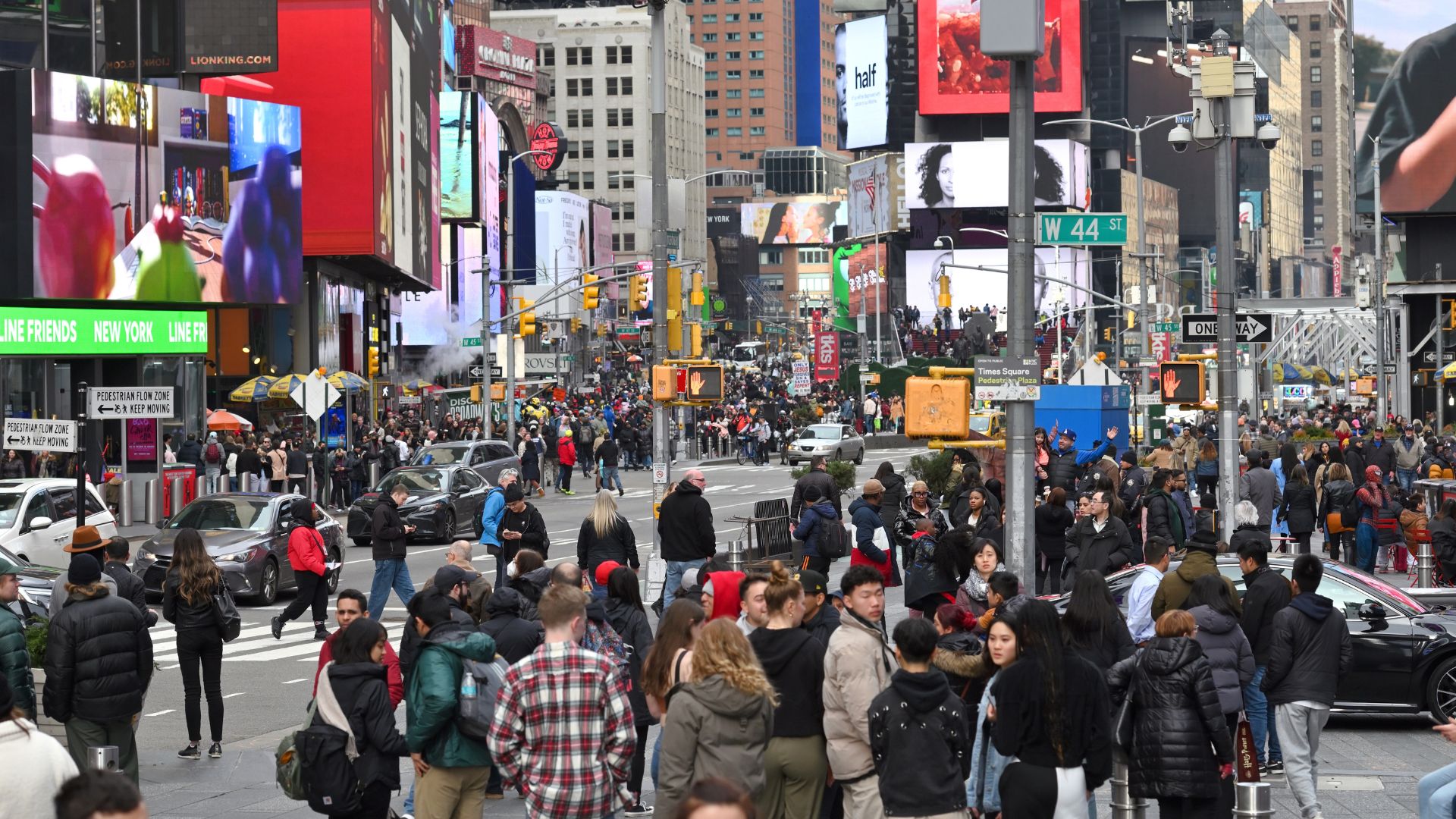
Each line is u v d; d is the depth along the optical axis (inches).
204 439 2192.4
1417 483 1368.1
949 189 7313.0
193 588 673.0
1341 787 602.2
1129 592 698.8
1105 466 1151.0
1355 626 725.3
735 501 2193.7
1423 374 3508.9
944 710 403.2
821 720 431.5
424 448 1990.7
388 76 3189.0
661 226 1176.8
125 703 545.6
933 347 7032.5
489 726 439.5
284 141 2518.5
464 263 4744.1
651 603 1117.1
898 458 3294.8
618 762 398.0
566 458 2330.2
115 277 2208.4
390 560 1040.2
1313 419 2795.3
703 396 1136.8
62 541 1223.5
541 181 7657.5
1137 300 7431.1
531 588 641.6
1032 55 664.4
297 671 949.8
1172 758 445.4
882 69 7726.4
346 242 3006.9
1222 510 1118.4
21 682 526.3
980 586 654.5
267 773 649.6
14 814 331.9
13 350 1830.7
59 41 2326.5
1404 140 3503.9
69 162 2148.1
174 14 2502.5
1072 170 7165.4
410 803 540.7
